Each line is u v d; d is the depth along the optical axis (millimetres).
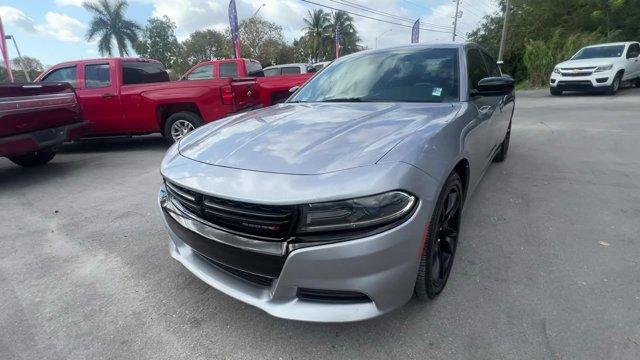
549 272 2590
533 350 1929
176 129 7086
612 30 19453
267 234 1753
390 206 1681
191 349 2051
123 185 5035
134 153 7137
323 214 1659
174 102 6855
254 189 1745
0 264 3049
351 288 1729
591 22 20719
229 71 10234
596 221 3322
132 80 7270
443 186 2051
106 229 3633
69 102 5961
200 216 2000
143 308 2410
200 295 2516
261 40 40438
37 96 5387
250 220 1771
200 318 2289
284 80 8664
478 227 3297
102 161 6566
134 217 3898
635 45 13453
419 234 1807
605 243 2943
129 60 7301
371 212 1656
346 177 1699
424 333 2074
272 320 2238
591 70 12180
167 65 52406
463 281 2516
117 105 7020
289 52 42562
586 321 2111
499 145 4516
